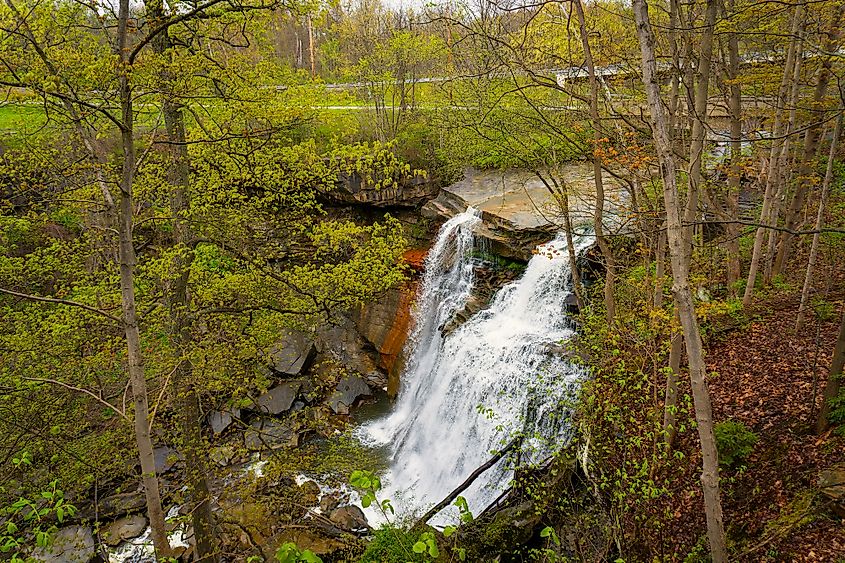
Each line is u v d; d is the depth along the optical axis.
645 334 8.50
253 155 8.68
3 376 9.48
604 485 8.09
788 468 7.46
